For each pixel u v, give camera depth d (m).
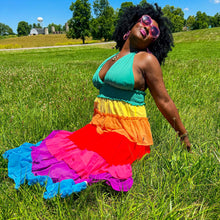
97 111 2.23
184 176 1.94
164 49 2.28
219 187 1.83
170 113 2.12
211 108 3.65
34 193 1.87
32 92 4.82
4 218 1.63
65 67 9.42
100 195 1.93
